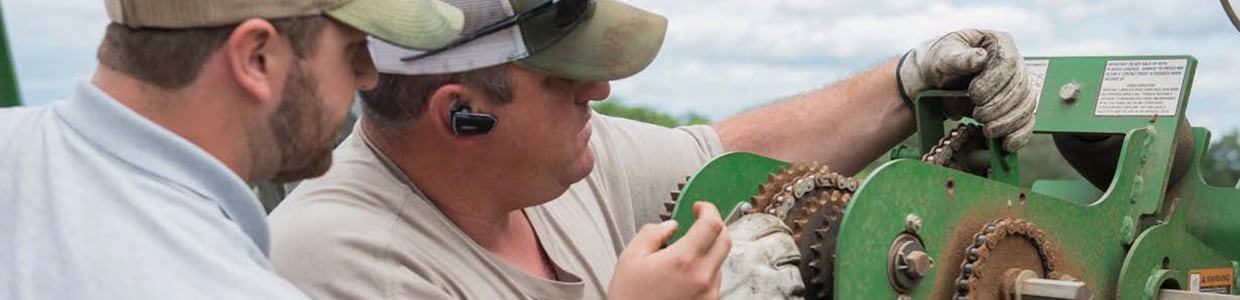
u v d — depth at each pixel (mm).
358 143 2154
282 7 1498
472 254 2098
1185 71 2689
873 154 2797
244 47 1479
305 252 1972
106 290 1371
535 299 2152
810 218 2137
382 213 2045
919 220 2090
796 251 2023
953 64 2531
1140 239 2639
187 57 1469
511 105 2018
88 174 1456
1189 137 2768
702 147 2705
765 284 1976
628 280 1859
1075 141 2783
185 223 1427
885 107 2734
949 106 2666
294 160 1584
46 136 1511
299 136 1560
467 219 2139
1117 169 2623
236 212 1515
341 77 1596
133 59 1479
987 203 2258
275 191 2922
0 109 1612
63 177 1457
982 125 2543
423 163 2090
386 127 2068
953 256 2184
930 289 2131
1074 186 2834
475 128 2006
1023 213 2340
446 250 2072
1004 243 2256
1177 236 2766
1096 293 2551
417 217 2068
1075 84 2773
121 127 1469
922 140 2672
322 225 1993
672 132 2693
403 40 1616
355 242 1975
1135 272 2623
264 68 1508
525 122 2039
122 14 1471
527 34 1965
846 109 2775
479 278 2086
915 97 2682
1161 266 2719
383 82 2021
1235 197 2850
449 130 2033
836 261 1957
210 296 1381
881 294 2031
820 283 2096
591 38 2020
